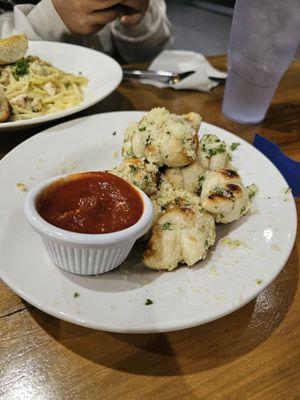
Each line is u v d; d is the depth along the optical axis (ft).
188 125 0.94
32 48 1.62
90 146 1.09
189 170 0.94
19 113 1.37
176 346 0.67
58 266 0.70
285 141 1.31
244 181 1.00
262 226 0.85
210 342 0.68
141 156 0.96
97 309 0.62
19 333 0.66
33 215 0.66
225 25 4.61
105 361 0.63
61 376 0.61
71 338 0.66
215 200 0.82
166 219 0.78
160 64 1.75
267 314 0.74
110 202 0.74
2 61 1.50
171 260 0.74
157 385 0.61
